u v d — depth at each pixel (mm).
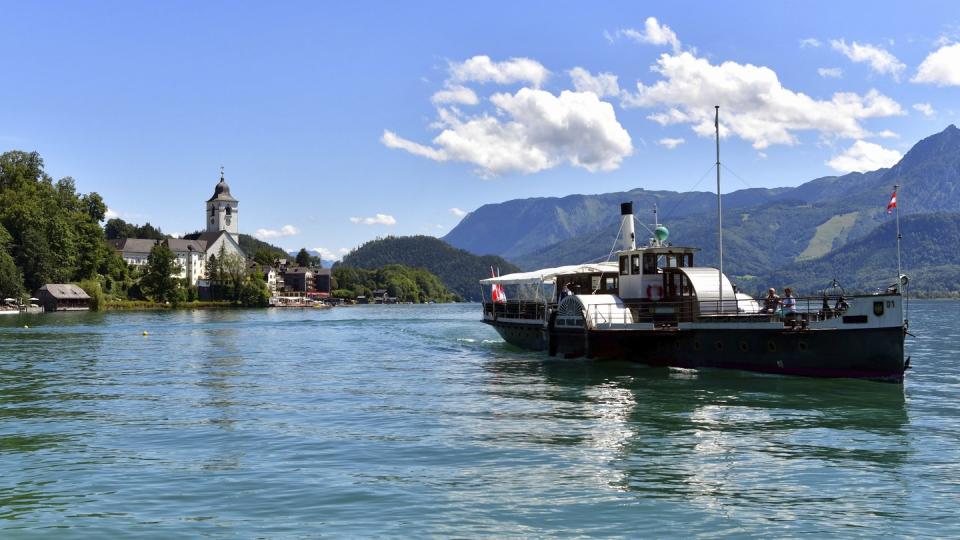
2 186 180000
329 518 15211
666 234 48688
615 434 23219
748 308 41344
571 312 45469
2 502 16406
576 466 19219
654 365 42531
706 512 15578
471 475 18375
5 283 157000
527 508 15812
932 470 18781
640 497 16578
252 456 20500
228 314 163625
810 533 14391
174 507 15977
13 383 37562
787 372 36188
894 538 14125
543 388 34188
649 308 44406
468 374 40438
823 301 35656
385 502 16219
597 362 45906
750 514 15453
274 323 114562
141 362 49219
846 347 34156
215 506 16000
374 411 27875
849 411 27156
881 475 18328
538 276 55094
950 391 32094
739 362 38000
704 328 39406
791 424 24734
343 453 20750
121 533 14406
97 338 76375
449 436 23016
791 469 18891
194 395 32750
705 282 42094
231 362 48938
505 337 60906
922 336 70062
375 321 123062
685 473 18531
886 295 33188
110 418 26766
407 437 22906
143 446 21906
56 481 18031
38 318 132250
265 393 33219
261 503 16203
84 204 198375
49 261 171500
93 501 16438
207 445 21969
